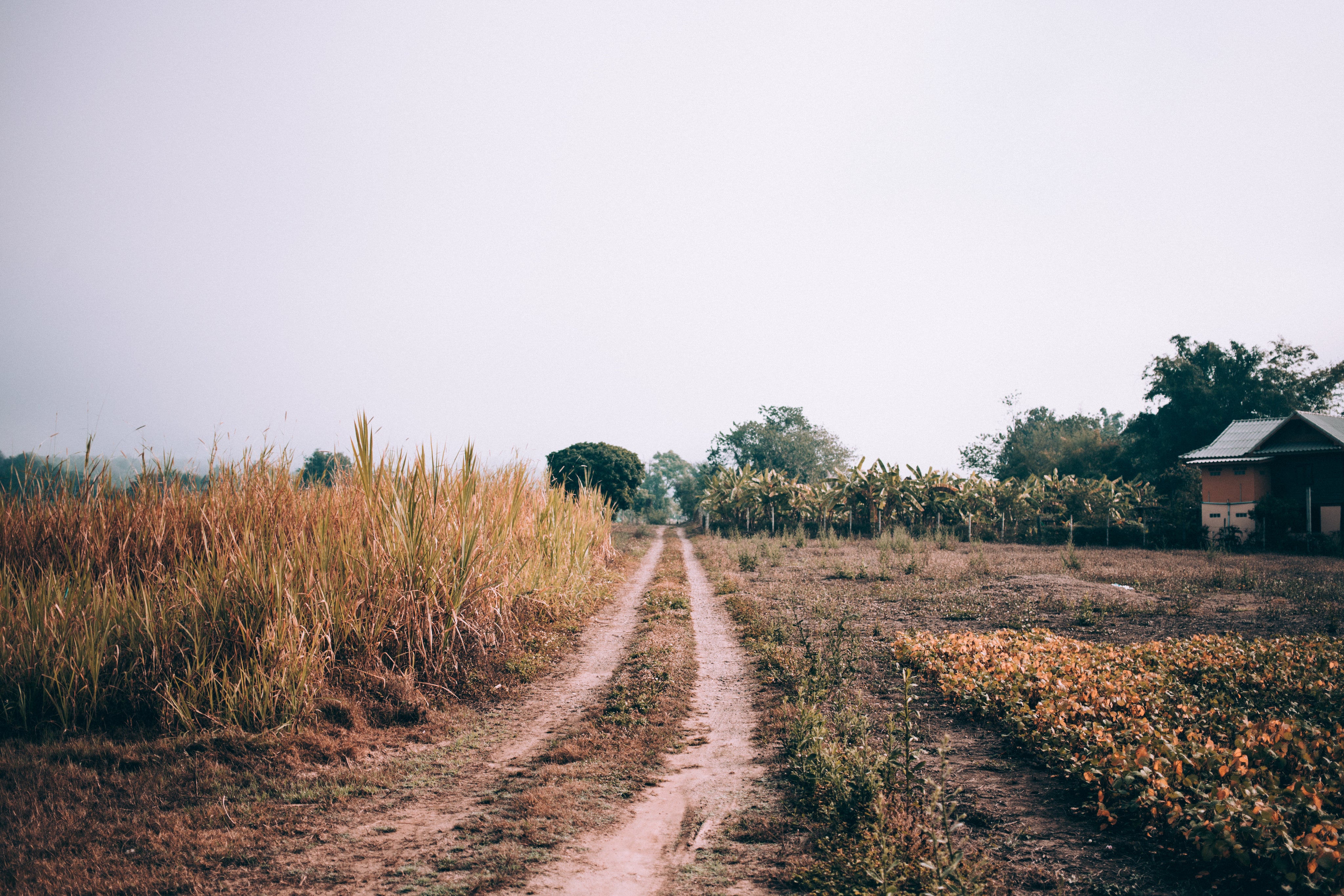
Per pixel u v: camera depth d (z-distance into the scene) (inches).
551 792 222.2
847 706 297.1
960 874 156.6
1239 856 157.6
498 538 430.3
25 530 327.0
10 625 263.0
